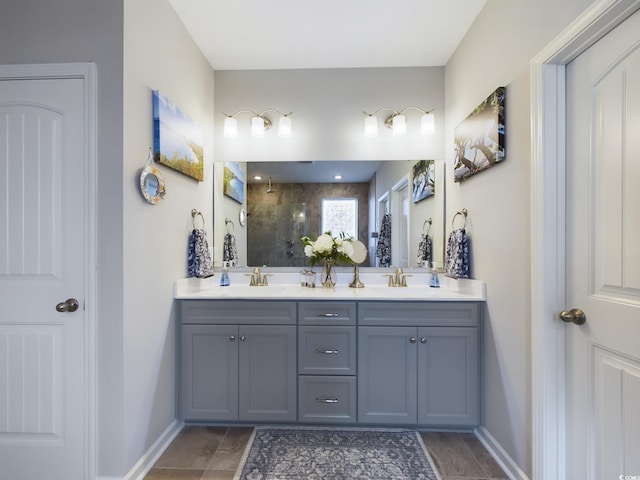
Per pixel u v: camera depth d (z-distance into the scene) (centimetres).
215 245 241
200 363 186
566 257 125
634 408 100
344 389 184
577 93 119
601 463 111
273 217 246
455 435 182
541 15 128
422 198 240
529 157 135
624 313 102
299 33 201
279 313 187
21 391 139
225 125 234
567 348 124
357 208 245
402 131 230
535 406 130
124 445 138
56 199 138
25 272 139
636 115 98
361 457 162
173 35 179
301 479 148
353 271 241
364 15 184
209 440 177
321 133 243
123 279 137
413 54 224
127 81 138
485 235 175
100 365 137
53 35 137
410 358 182
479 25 182
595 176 113
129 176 140
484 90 175
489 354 172
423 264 239
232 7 178
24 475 139
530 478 136
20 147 138
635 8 96
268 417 184
